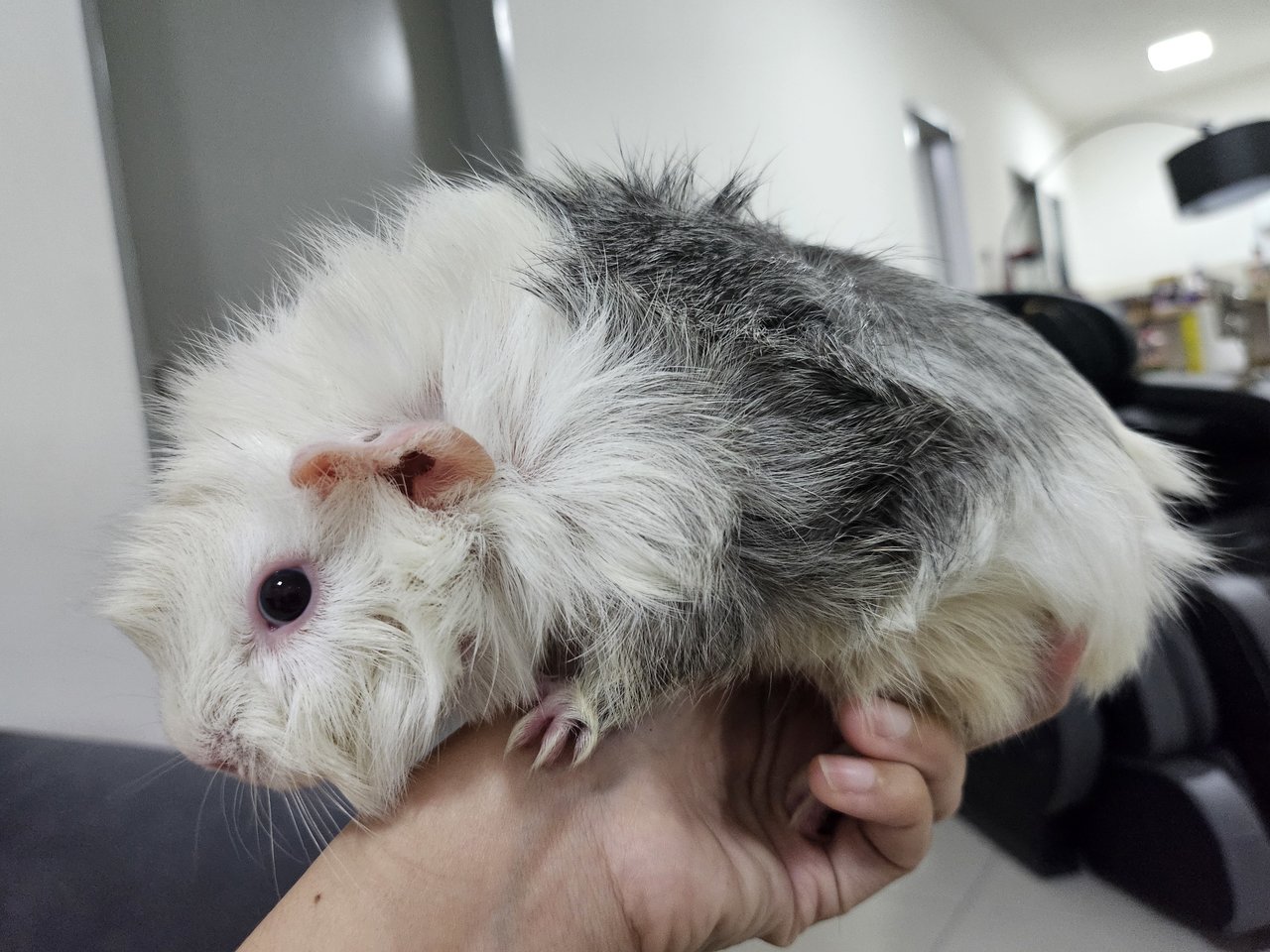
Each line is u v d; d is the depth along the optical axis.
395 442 0.17
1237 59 1.32
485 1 0.38
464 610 0.18
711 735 0.22
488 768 0.20
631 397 0.19
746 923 0.21
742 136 0.54
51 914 0.24
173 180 0.33
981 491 0.20
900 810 0.21
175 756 0.28
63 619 0.32
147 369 0.31
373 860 0.19
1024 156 1.30
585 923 0.19
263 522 0.19
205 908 0.24
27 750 0.31
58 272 0.31
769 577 0.19
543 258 0.20
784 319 0.19
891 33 0.83
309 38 0.38
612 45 0.45
